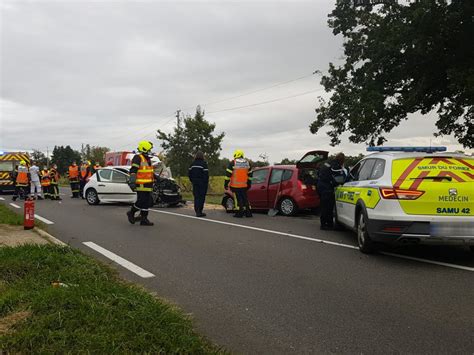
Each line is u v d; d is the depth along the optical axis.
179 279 5.61
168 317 3.81
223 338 3.79
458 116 21.53
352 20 23.36
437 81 21.27
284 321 4.17
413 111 23.25
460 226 6.05
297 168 12.37
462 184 6.16
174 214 12.92
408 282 5.43
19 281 4.76
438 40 18.97
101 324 3.60
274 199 12.61
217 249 7.50
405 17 20.59
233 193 12.77
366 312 4.39
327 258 6.78
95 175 16.38
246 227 10.08
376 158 7.30
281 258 6.79
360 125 22.44
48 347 3.21
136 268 6.17
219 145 35.59
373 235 6.53
